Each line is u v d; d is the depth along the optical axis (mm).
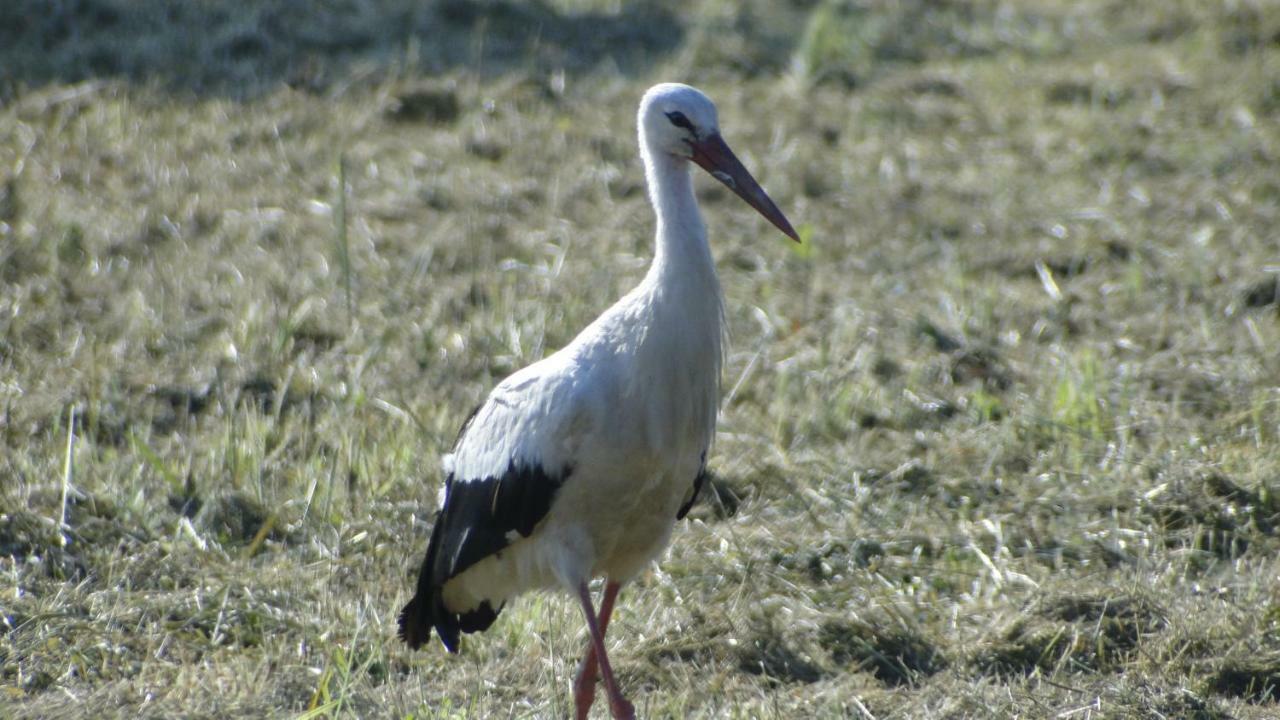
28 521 9195
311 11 18875
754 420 11312
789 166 16312
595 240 14445
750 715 7707
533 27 19375
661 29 20016
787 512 10109
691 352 7305
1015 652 8312
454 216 14742
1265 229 14859
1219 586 8984
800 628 8555
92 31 17797
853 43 19969
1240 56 19469
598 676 8234
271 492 9922
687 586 9180
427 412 11047
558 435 7324
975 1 22438
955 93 18906
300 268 13461
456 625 8305
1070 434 10922
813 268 14164
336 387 11383
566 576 7520
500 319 12531
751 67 19203
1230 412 11266
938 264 14312
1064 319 13117
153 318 12203
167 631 8398
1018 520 9930
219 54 17625
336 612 8680
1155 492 9961
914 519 9984
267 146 15945
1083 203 15648
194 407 11141
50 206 14125
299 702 7789
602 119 17234
